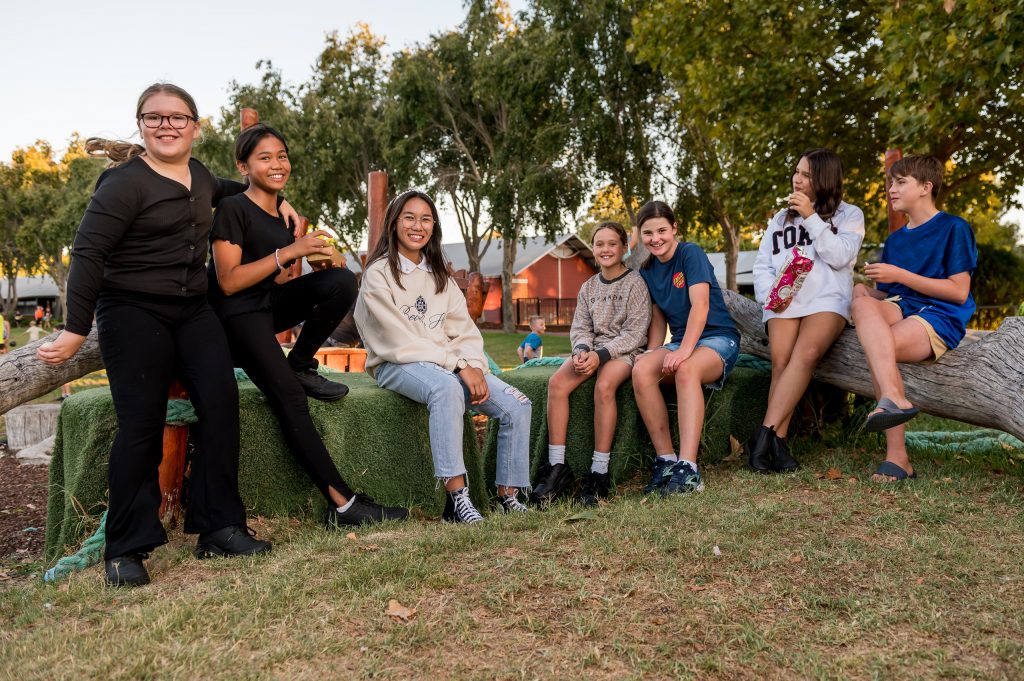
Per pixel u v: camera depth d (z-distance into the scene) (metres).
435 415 3.42
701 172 21.97
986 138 10.96
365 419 3.54
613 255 4.07
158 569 2.78
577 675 1.91
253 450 3.42
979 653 1.99
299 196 29.88
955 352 3.51
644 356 3.87
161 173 2.70
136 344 2.70
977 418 3.46
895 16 7.97
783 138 11.34
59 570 2.92
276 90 30.88
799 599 2.30
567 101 23.64
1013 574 2.43
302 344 3.41
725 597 2.32
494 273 36.94
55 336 3.74
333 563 2.65
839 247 3.69
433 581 2.45
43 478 5.84
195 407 2.90
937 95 7.91
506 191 24.73
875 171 11.96
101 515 3.27
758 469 3.75
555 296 38.72
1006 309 13.73
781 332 3.86
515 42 24.14
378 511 3.29
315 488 3.44
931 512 2.96
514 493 3.70
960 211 12.82
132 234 2.65
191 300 2.88
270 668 1.96
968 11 7.14
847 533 2.81
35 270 59.34
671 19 11.75
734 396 4.28
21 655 2.05
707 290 3.88
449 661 1.98
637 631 2.13
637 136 22.73
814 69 11.28
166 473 3.27
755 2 10.79
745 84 11.16
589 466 4.10
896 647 2.03
